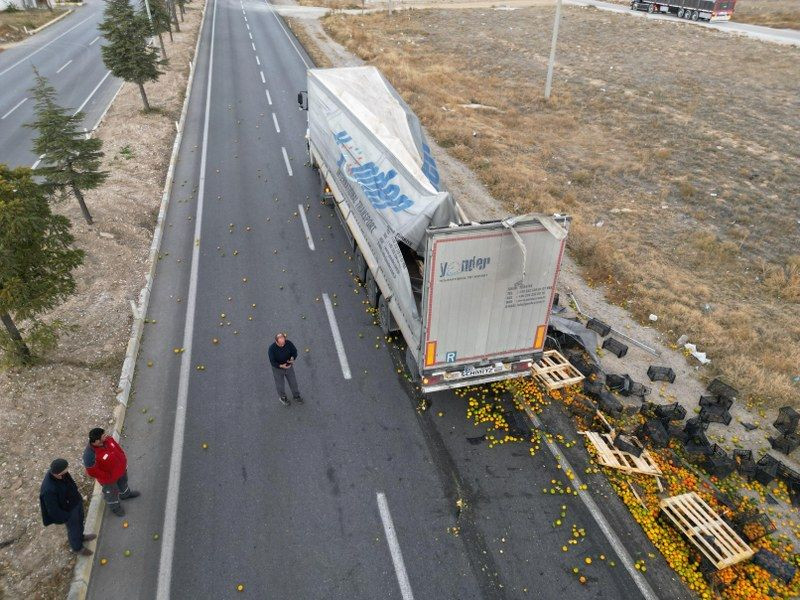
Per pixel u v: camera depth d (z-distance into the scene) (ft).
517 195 61.36
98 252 46.65
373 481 28.09
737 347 38.86
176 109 85.71
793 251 53.21
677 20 173.47
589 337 37.47
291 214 55.67
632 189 66.49
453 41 149.07
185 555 24.26
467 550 24.84
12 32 139.74
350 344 38.14
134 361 35.45
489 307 28.58
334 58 122.72
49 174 47.06
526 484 28.30
